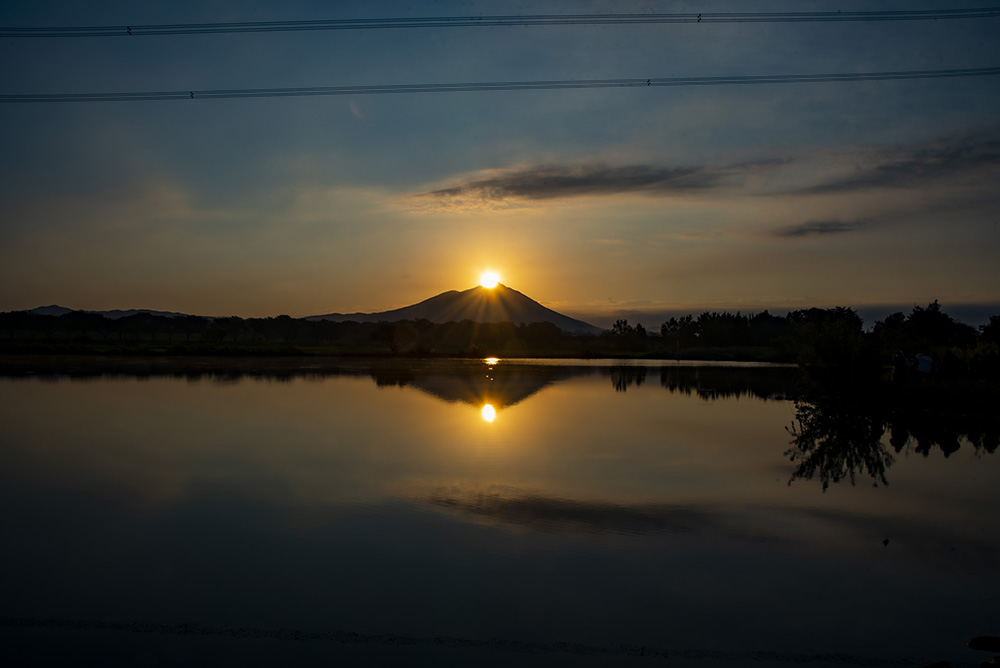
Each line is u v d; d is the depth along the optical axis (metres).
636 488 9.81
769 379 32.47
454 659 4.85
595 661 4.85
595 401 21.72
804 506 8.93
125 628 5.28
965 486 10.09
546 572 6.53
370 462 11.52
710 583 6.30
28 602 5.74
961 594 6.12
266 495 9.30
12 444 13.12
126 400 20.64
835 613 5.71
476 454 12.27
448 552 7.05
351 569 6.56
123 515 8.34
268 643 5.05
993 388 19.89
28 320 102.50
